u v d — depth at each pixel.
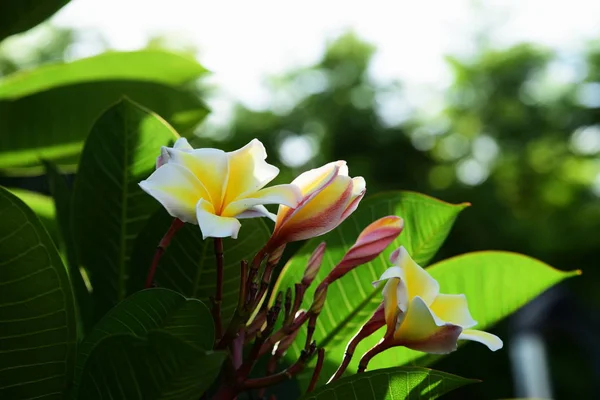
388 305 0.66
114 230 0.79
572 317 3.04
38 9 0.92
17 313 0.66
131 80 0.90
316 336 0.78
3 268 0.65
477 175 9.11
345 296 0.78
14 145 0.92
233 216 0.63
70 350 0.67
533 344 3.06
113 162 0.78
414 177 8.54
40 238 0.65
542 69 9.59
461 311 0.67
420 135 8.84
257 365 0.79
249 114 8.87
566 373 5.29
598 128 9.29
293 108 9.16
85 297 0.80
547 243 7.21
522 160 9.07
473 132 9.44
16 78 0.98
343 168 0.67
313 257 0.69
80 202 0.78
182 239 0.75
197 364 0.60
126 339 0.61
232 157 0.65
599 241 7.14
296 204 0.64
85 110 0.91
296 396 0.84
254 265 0.66
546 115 9.48
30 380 0.67
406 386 0.65
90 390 0.63
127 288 0.76
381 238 0.70
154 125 0.77
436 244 0.79
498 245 7.20
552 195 8.81
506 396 4.84
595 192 8.64
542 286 0.81
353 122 8.73
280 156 8.61
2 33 0.94
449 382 0.65
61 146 0.93
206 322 0.65
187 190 0.63
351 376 0.65
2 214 0.64
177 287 0.76
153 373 0.62
